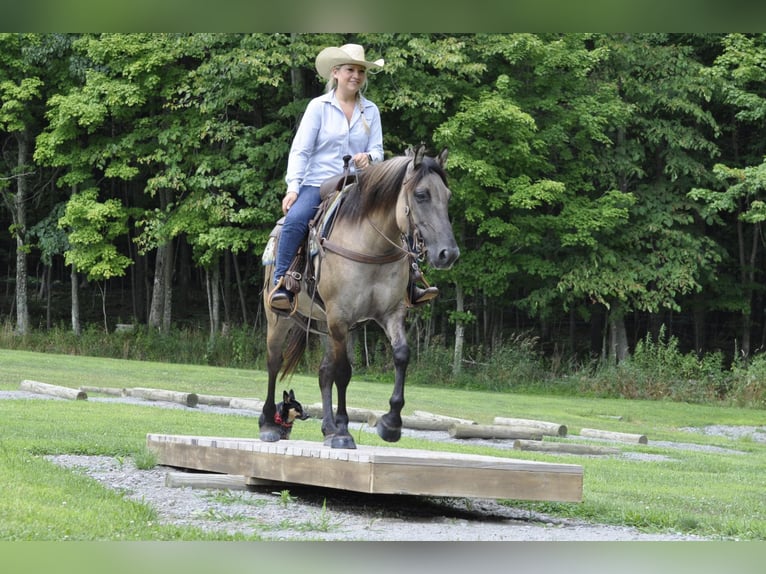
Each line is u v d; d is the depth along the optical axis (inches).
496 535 279.7
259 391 822.5
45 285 1466.5
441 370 1139.3
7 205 1314.0
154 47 1157.1
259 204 1133.1
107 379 831.7
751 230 1343.5
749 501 375.2
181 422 543.8
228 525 274.5
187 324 1381.6
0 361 928.3
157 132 1198.3
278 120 1197.7
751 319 1370.6
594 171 1168.8
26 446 395.9
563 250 1200.2
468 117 1047.0
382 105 1095.6
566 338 1389.0
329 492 350.9
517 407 850.8
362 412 618.5
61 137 1197.1
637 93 1207.6
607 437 655.8
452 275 1126.4
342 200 315.3
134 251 1434.5
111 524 257.1
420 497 353.1
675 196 1202.6
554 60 1098.7
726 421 856.9
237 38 1130.7
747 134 1314.0
